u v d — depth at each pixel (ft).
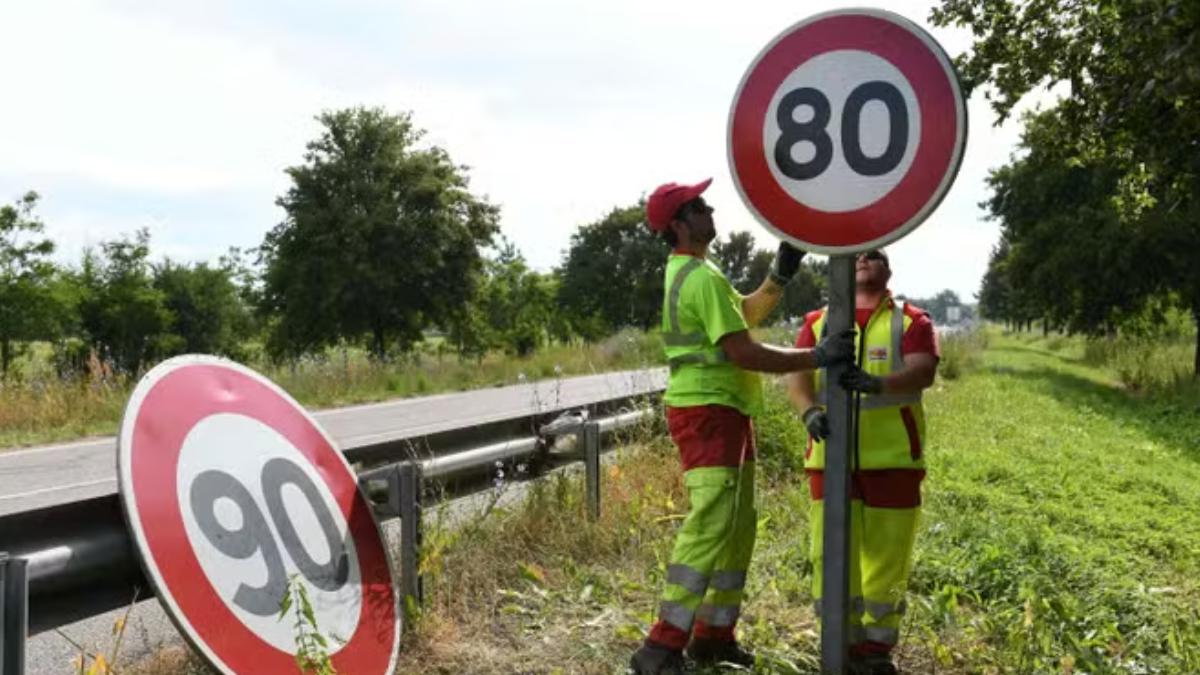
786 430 30.01
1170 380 83.25
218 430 12.24
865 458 14.25
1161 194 22.86
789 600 17.80
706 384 13.51
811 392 14.88
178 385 11.99
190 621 10.48
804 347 14.92
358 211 113.19
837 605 12.54
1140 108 18.79
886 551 14.39
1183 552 24.06
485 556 17.78
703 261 13.67
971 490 29.48
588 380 88.69
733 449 13.58
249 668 10.93
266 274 115.96
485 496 19.06
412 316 117.08
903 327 14.38
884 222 11.98
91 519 10.44
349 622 12.84
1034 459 38.34
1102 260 92.38
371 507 14.47
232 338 146.30
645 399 28.14
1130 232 88.58
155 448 11.13
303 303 114.11
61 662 15.10
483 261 123.34
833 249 12.25
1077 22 20.51
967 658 15.17
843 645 12.54
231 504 11.82
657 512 21.16
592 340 189.88
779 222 12.50
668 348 13.93
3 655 8.98
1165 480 35.68
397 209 115.65
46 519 9.87
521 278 148.36
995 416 53.93
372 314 117.08
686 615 13.50
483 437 18.38
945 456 36.09
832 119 12.16
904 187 11.87
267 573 11.87
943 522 23.12
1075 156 22.67
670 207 13.75
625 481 22.33
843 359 12.46
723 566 14.37
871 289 14.80
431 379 83.61
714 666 14.20
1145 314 106.42
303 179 114.32
